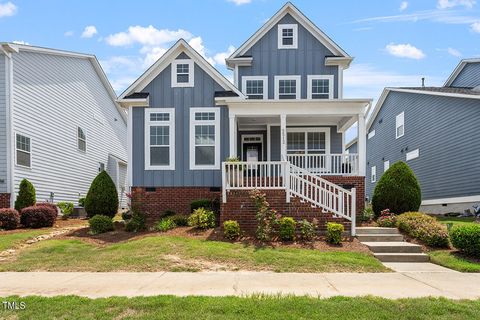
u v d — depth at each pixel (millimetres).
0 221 13203
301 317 5270
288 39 19188
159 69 16406
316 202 12250
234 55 19109
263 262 8953
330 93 18906
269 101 15281
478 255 9500
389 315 5367
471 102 17516
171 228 12852
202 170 16047
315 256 9438
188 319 5191
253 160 19406
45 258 9508
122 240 11680
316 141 19109
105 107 25969
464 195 17938
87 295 6449
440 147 20234
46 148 17938
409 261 9906
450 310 5582
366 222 13883
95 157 24094
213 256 9336
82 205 20344
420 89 22922
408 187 14453
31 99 16750
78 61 21578
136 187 16047
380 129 30031
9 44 14867
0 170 15008
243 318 5227
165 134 16234
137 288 6914
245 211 12367
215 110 16219
